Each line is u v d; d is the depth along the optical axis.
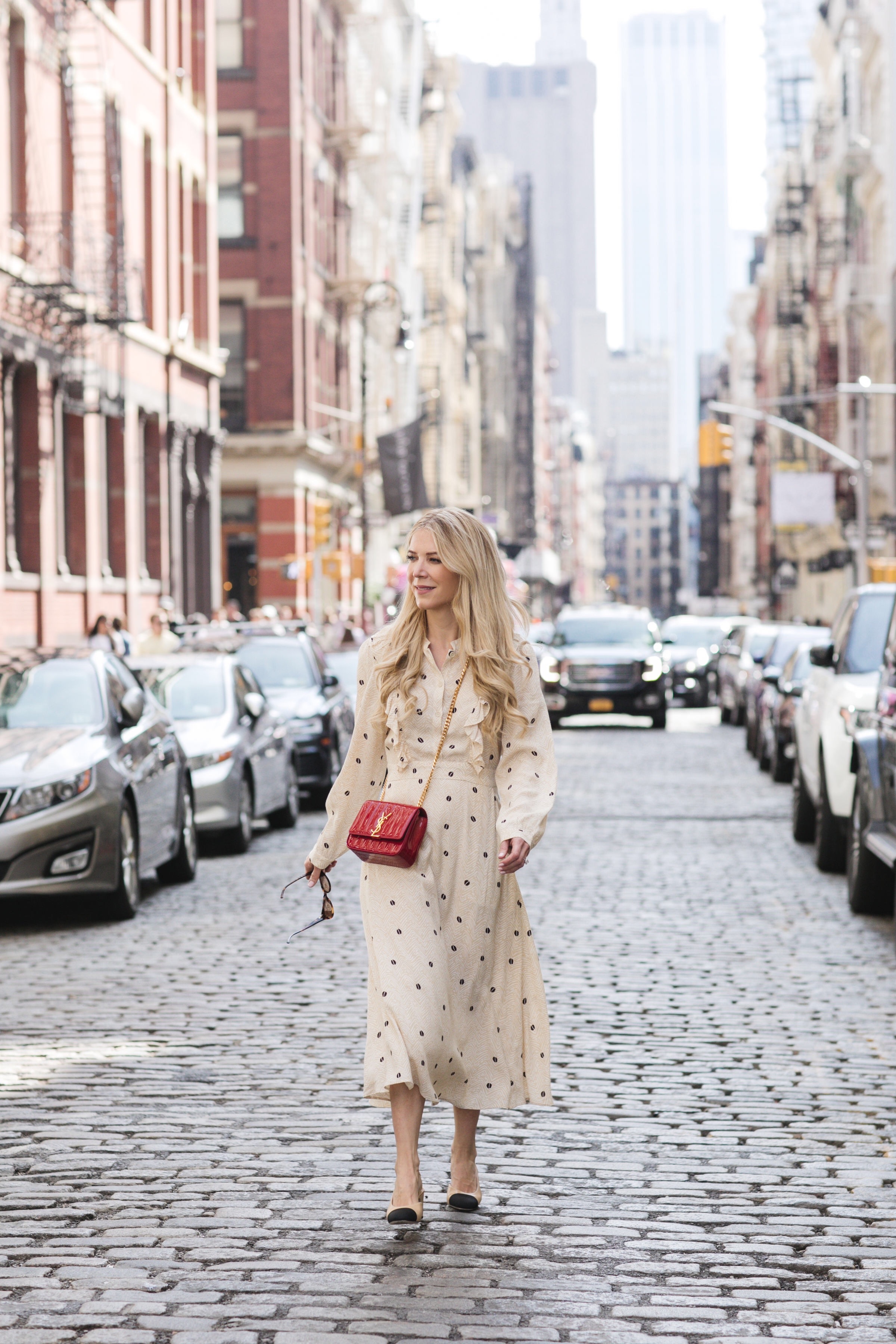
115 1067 7.73
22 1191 5.83
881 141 60.06
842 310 63.16
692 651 46.41
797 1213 5.65
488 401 112.19
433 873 5.31
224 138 53.56
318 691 21.19
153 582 38.84
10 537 30.09
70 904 13.26
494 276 114.44
